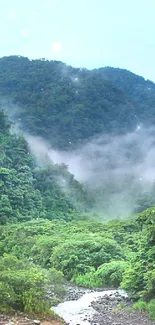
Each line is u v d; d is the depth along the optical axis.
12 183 82.50
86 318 24.55
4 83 176.62
